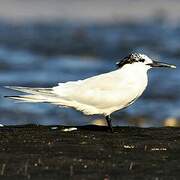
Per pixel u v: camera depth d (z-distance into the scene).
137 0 75.38
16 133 10.94
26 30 55.72
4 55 34.50
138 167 8.70
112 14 68.12
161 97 21.19
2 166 8.64
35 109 19.08
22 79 25.38
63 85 11.52
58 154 9.36
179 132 11.26
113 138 10.62
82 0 76.50
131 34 49.41
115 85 11.47
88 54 35.44
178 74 25.98
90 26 59.44
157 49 36.97
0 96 21.12
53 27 58.91
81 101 11.41
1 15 68.88
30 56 34.31
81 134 10.94
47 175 8.26
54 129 11.45
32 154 9.34
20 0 75.88
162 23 58.44
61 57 33.88
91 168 8.62
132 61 11.71
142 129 11.59
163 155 9.41
